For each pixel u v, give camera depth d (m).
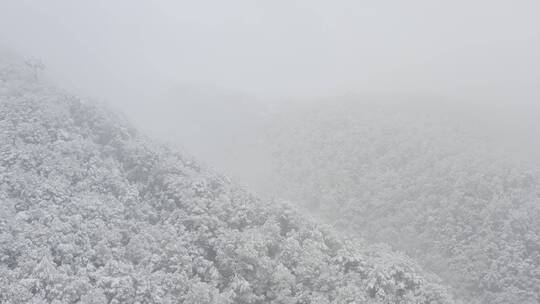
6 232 24.25
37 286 21.53
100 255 25.33
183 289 24.77
